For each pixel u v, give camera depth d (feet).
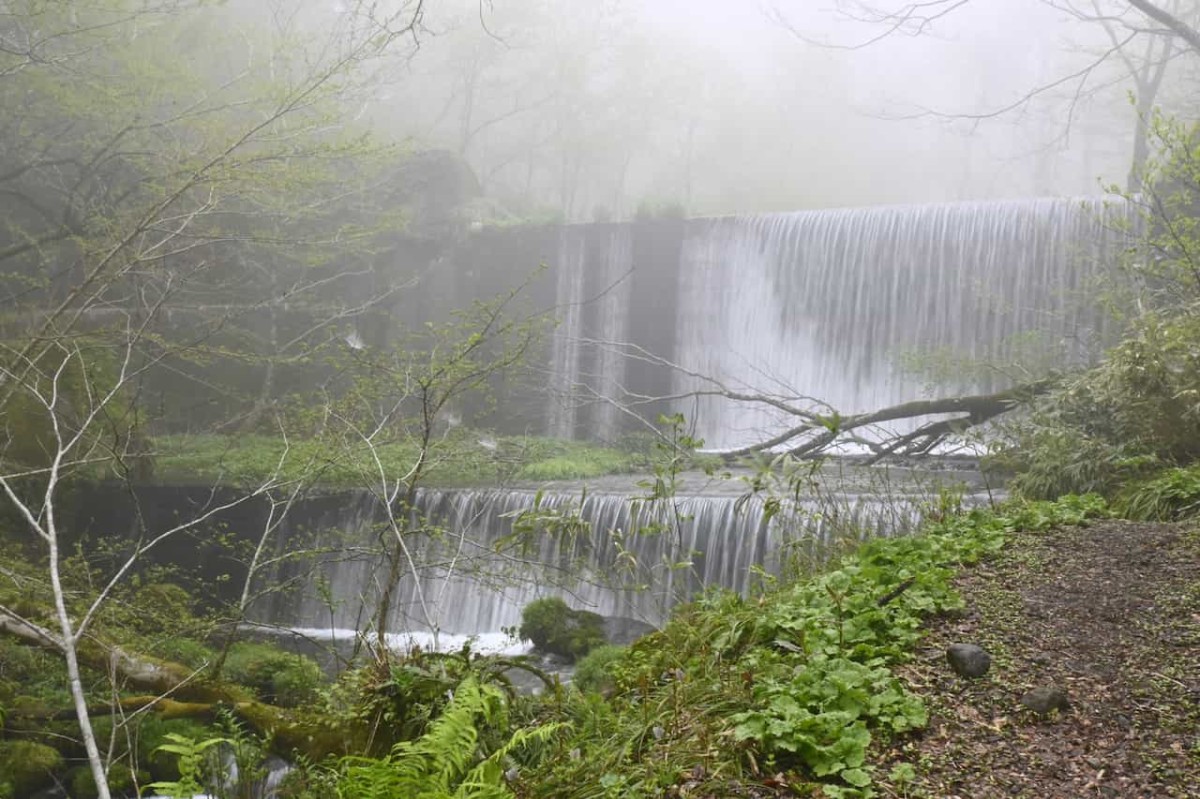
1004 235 76.18
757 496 47.39
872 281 81.97
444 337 36.70
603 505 51.44
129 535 58.34
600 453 74.79
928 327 79.15
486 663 18.04
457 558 31.63
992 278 76.33
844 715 13.56
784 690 14.30
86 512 57.52
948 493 29.58
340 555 52.60
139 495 58.75
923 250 79.92
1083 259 66.49
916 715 14.05
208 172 44.83
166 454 66.69
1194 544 21.48
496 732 15.58
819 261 84.53
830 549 25.31
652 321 91.71
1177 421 33.42
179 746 12.09
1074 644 16.74
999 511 27.58
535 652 41.14
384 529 31.68
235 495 58.34
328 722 19.74
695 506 49.37
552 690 18.22
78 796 30.91
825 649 15.99
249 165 45.52
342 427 37.37
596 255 93.81
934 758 13.35
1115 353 36.09
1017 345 69.56
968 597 19.15
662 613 23.35
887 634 17.04
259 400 75.36
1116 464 33.17
